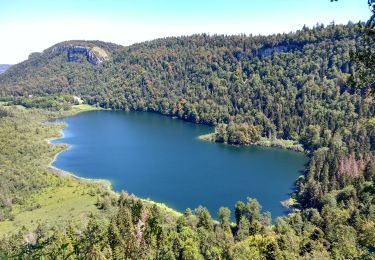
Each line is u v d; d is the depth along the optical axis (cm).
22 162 18550
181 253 7606
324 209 10469
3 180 15525
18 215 12900
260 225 9869
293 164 18038
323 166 14588
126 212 7494
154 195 14050
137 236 6638
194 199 13600
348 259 7256
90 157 19500
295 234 9269
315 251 7819
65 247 5559
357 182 12144
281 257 7612
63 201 13838
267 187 14750
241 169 17162
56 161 18950
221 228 10088
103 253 5997
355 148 16250
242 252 7675
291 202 13300
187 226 9475
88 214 11975
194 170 17025
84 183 15650
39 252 5300
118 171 17038
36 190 15312
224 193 14150
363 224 8406
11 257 4628
